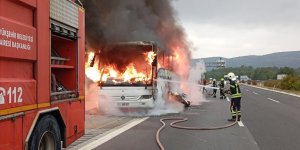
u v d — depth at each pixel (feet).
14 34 16.11
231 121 46.14
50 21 19.88
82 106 25.54
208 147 29.45
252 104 74.69
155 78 53.11
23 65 17.12
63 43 24.12
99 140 31.50
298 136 34.94
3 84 15.15
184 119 46.96
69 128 22.88
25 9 17.31
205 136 34.81
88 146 28.73
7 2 15.78
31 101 17.61
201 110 60.44
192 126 41.45
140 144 30.12
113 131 36.83
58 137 21.06
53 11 20.24
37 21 18.26
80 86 25.04
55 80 21.65
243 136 34.91
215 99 88.07
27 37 17.26
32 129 17.58
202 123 44.19
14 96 16.01
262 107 67.56
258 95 110.93
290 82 162.61
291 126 41.86
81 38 25.36
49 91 19.65
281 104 74.84
